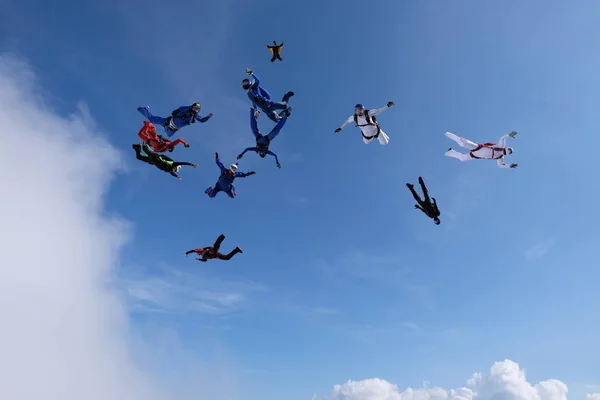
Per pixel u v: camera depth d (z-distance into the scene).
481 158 19.80
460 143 19.75
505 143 19.06
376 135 19.77
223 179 22.53
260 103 20.48
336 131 20.08
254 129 21.83
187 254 22.97
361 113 18.94
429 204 19.89
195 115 19.80
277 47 19.34
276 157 22.67
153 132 19.17
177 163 19.64
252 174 22.91
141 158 19.34
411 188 20.22
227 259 23.36
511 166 19.41
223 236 22.45
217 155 22.17
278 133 21.80
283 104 20.55
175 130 19.94
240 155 22.36
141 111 19.56
